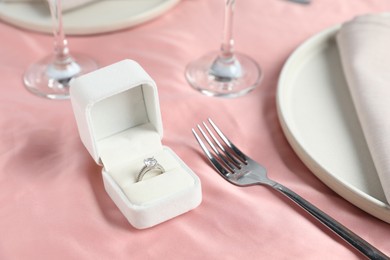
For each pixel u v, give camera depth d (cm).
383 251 55
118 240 55
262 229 56
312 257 54
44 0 78
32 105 67
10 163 61
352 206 58
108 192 58
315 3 82
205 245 55
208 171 61
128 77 57
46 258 54
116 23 76
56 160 62
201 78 71
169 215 56
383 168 57
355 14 81
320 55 73
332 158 61
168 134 64
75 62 73
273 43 76
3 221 56
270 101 68
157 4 79
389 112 62
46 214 57
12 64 73
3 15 77
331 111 66
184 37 77
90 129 57
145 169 57
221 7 81
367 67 67
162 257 54
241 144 64
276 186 59
